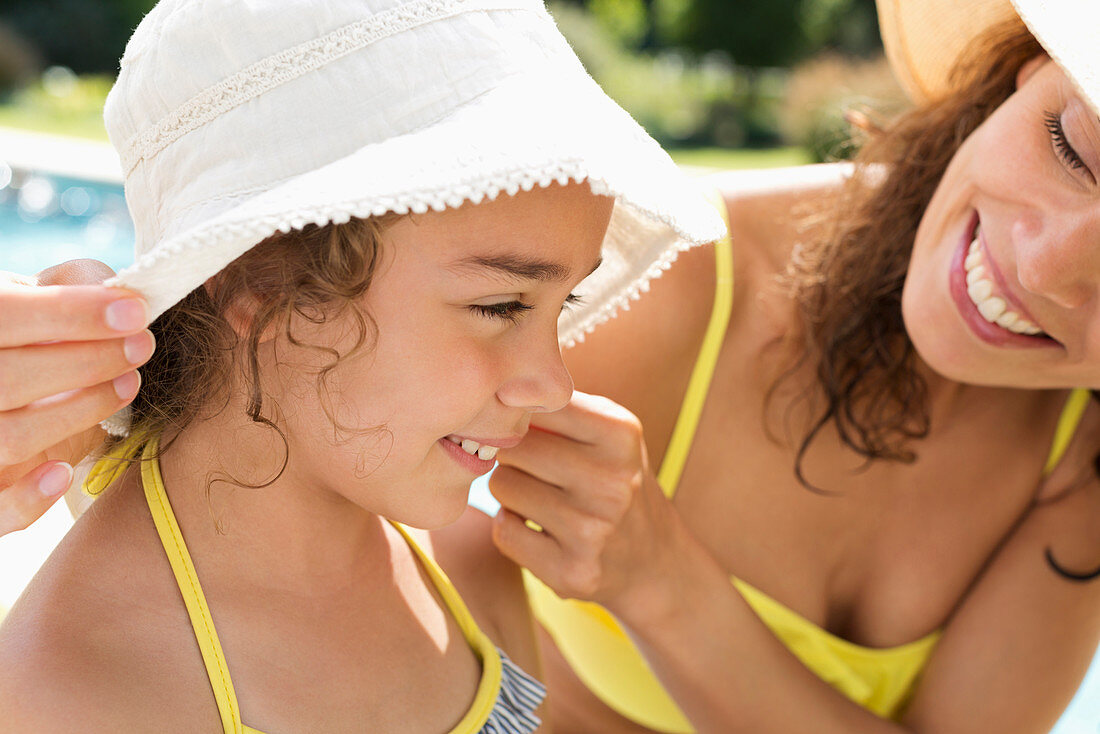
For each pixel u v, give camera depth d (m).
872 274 1.85
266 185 1.07
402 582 1.42
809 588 1.94
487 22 1.14
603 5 27.03
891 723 1.88
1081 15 1.42
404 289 1.10
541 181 1.01
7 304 0.94
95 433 1.31
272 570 1.26
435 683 1.34
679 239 1.45
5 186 8.59
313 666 1.24
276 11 1.09
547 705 1.65
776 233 1.98
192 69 1.11
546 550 1.55
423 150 1.04
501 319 1.17
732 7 23.86
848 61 13.14
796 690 1.75
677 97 20.20
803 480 1.91
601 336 1.80
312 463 1.20
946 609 2.04
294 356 1.15
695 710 1.76
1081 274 1.44
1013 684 1.97
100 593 1.15
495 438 1.25
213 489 1.22
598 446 1.50
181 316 1.19
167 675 1.13
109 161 8.91
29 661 1.08
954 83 1.97
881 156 1.95
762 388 1.90
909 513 1.99
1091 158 1.43
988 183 1.55
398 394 1.14
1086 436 2.04
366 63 1.09
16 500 1.06
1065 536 2.01
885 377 1.88
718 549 1.90
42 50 17.12
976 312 1.60
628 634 1.72
